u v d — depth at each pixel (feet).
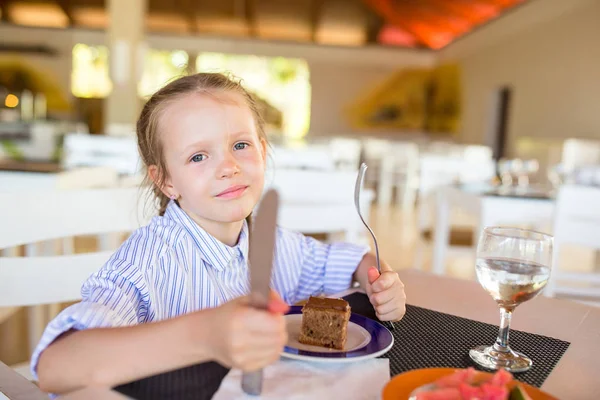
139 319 2.50
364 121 39.73
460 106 35.06
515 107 28.19
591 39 21.58
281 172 5.64
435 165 11.21
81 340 1.92
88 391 1.73
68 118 36.24
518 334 2.53
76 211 3.35
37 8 33.63
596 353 2.34
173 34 35.60
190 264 2.71
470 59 33.81
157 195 3.15
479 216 7.64
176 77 3.13
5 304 3.10
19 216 3.12
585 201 6.23
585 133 21.79
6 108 28.37
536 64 25.96
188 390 1.80
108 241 7.53
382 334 2.30
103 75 38.09
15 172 7.16
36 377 1.96
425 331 2.50
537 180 23.34
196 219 2.80
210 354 1.73
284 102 40.75
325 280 3.47
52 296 3.25
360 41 37.55
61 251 6.64
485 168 11.50
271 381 1.88
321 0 30.89
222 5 32.17
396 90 39.50
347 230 5.82
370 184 26.94
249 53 36.40
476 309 2.88
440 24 32.96
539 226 10.11
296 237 3.58
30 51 35.50
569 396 1.91
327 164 8.78
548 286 6.40
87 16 34.55
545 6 24.59
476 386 1.53
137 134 3.00
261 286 1.61
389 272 2.71
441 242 8.80
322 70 39.37
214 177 2.58
